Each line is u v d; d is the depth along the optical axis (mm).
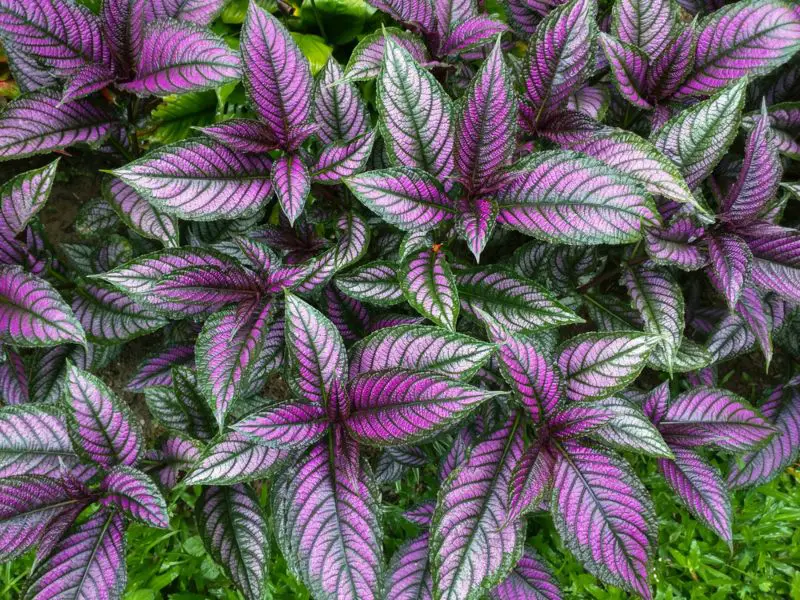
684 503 844
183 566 937
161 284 719
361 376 683
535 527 979
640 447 736
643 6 863
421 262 750
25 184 754
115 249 891
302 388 687
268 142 765
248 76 723
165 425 836
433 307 719
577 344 725
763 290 877
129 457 742
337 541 682
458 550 706
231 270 748
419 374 664
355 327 858
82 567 704
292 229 875
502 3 940
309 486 692
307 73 732
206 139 747
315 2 1061
